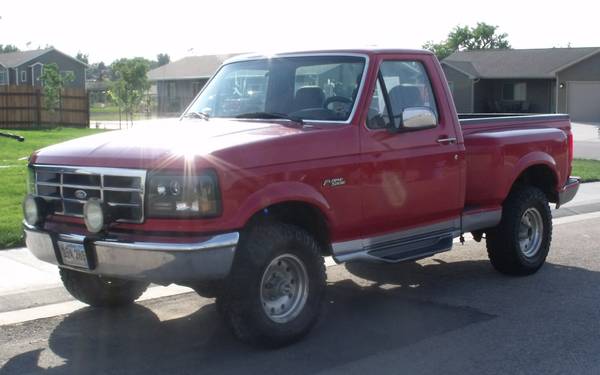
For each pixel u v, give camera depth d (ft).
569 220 38.86
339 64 21.63
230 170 17.26
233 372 17.38
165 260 16.80
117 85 154.81
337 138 19.75
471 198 24.76
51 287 24.11
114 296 21.90
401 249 22.08
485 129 25.75
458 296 24.09
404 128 21.48
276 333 18.40
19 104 125.18
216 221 17.07
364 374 17.24
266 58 23.13
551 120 28.25
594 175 55.88
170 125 21.06
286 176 18.37
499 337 19.92
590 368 17.66
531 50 164.04
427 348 19.02
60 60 200.44
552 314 22.04
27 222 19.43
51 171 18.80
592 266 28.40
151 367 17.75
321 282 19.29
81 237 17.74
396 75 22.11
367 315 21.97
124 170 17.34
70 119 130.31
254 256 17.80
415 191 21.88
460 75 159.02
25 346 19.24
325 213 19.33
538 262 26.89
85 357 18.44
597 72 146.92
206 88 24.07
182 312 22.24
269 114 21.49
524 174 27.37
